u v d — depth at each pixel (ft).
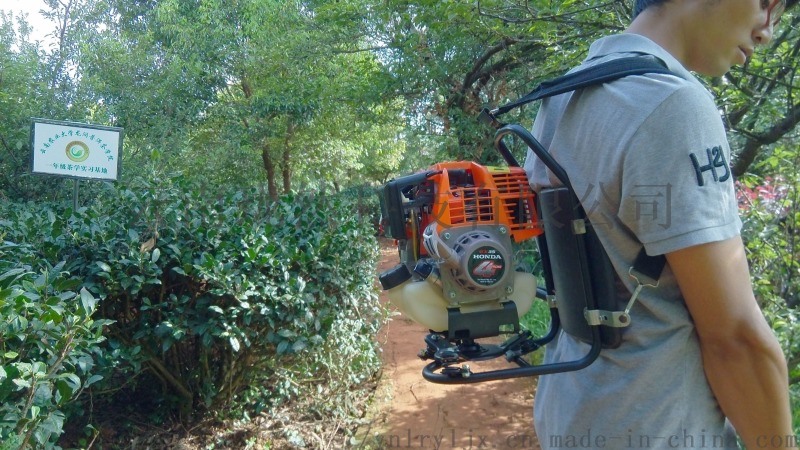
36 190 18.17
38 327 6.50
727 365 3.44
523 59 20.02
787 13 11.84
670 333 3.60
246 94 35.60
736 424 3.59
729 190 3.34
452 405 12.90
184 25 32.63
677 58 4.04
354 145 41.73
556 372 3.74
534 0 13.47
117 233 9.64
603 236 3.63
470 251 3.97
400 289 4.42
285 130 34.71
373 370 14.55
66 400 6.77
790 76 12.37
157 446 10.76
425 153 32.91
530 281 4.47
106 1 30.04
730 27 3.90
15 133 17.74
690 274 3.27
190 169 28.14
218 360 11.45
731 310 3.27
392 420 12.37
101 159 12.38
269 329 10.43
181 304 9.96
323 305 11.02
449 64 22.02
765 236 10.74
